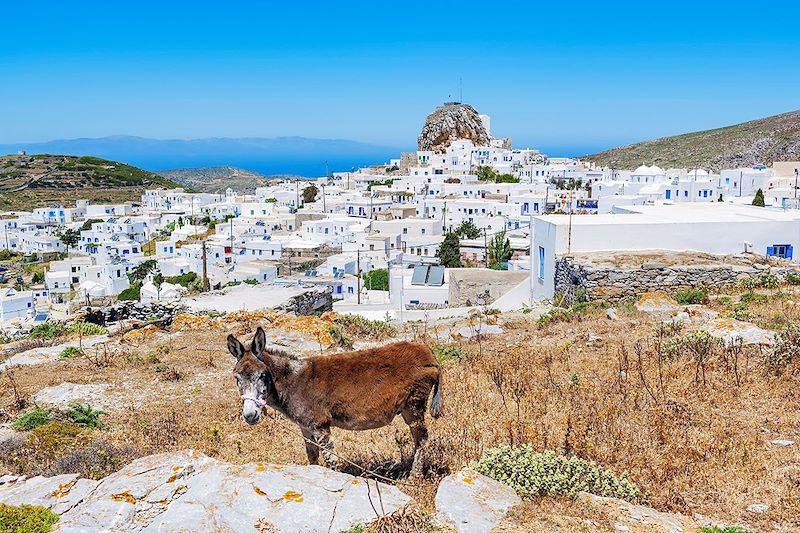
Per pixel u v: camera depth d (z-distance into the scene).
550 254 26.25
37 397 12.92
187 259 93.38
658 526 6.44
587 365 13.49
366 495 6.51
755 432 9.41
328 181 170.50
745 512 7.20
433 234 96.19
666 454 8.65
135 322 21.06
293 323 18.78
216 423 10.82
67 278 94.88
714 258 23.98
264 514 6.20
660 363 12.60
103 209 165.38
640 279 22.36
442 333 19.00
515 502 6.64
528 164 156.38
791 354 12.12
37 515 6.18
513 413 10.66
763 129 194.12
